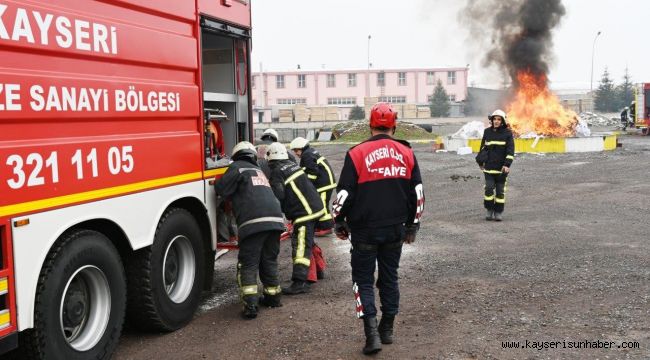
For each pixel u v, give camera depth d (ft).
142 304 15.62
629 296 18.29
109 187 13.87
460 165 63.16
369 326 14.48
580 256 23.59
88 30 13.35
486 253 24.93
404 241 15.38
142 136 15.16
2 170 11.00
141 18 15.38
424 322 16.69
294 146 23.63
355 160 14.44
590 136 85.35
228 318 17.85
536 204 37.91
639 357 13.74
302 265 20.08
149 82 15.55
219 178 18.98
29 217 11.58
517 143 76.64
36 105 11.82
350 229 14.88
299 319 17.49
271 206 18.11
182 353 15.03
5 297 11.13
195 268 17.74
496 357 14.02
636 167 56.70
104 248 13.92
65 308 13.20
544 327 15.92
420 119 214.48
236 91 21.25
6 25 11.19
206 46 21.49
